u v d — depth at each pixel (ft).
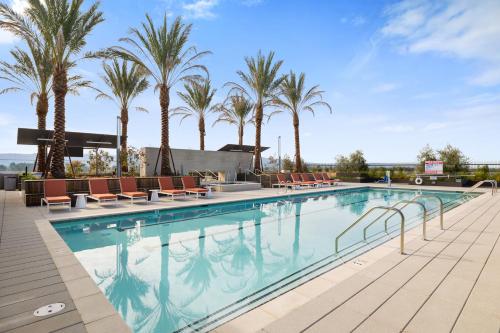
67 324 7.85
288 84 71.51
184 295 12.44
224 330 7.87
